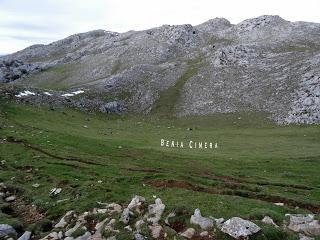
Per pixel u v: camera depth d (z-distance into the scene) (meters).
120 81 194.25
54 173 53.75
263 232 29.38
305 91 159.12
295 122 140.25
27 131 86.12
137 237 29.77
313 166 71.81
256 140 110.25
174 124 151.88
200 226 30.73
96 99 170.25
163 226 31.36
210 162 73.12
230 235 29.22
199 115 163.12
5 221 34.56
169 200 36.91
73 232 32.34
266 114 153.12
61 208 38.53
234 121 149.75
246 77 188.75
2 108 111.38
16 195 45.44
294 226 31.00
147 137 111.44
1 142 72.81
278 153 87.44
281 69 188.38
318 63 180.62
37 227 34.28
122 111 168.00
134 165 64.75
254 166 71.06
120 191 41.94
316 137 113.31
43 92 152.88
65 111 138.62
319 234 30.14
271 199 45.34
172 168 64.69
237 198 38.25
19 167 57.69
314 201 44.97
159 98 182.38
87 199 39.84
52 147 73.62
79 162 62.53
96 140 89.50
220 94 178.50
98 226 32.91
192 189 46.69
